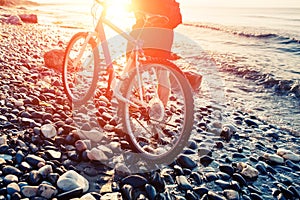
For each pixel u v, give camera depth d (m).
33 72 5.89
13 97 4.16
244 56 11.98
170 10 2.88
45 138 3.05
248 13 69.25
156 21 2.87
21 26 16.97
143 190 2.51
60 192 2.29
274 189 2.76
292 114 5.35
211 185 2.74
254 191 2.70
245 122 4.70
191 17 48.19
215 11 81.12
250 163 3.27
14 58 6.75
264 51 14.13
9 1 61.09
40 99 4.27
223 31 24.81
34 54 7.72
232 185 2.72
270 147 3.78
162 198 2.38
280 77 7.77
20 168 2.50
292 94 6.72
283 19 44.59
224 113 5.12
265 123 4.78
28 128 3.24
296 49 15.01
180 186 2.63
